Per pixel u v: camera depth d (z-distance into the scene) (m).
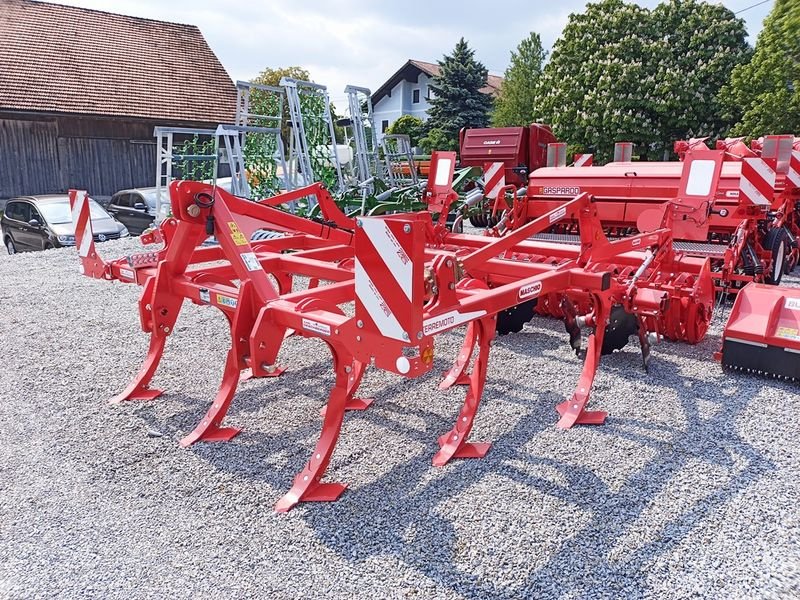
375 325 2.72
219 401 3.83
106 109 19.28
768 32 17.22
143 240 4.67
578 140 24.20
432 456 3.54
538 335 5.84
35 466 3.44
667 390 4.45
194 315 6.68
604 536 2.76
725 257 5.95
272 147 12.75
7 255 11.52
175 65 22.28
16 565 2.62
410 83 48.12
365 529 2.85
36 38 20.44
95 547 2.74
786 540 2.72
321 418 4.06
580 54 24.23
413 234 2.47
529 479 3.27
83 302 7.31
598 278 3.83
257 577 2.54
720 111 22.72
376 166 14.34
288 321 3.13
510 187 7.80
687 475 3.28
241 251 3.51
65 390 4.54
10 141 18.00
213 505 3.06
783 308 4.59
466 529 2.83
